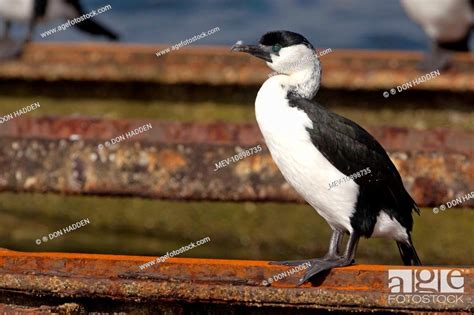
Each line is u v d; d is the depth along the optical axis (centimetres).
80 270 841
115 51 1623
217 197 1225
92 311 843
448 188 1182
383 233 905
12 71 1644
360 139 877
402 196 904
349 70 1575
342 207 887
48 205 1515
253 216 1461
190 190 1226
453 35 1727
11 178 1241
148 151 1232
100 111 1655
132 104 1645
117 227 1480
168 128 1301
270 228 1448
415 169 1184
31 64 1641
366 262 1348
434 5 1695
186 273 832
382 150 896
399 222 905
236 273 829
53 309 816
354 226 891
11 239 1430
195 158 1226
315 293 809
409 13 1750
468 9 1688
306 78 922
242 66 1594
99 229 1483
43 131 1315
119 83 1642
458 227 1407
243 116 1619
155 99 1639
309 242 1434
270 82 915
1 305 821
